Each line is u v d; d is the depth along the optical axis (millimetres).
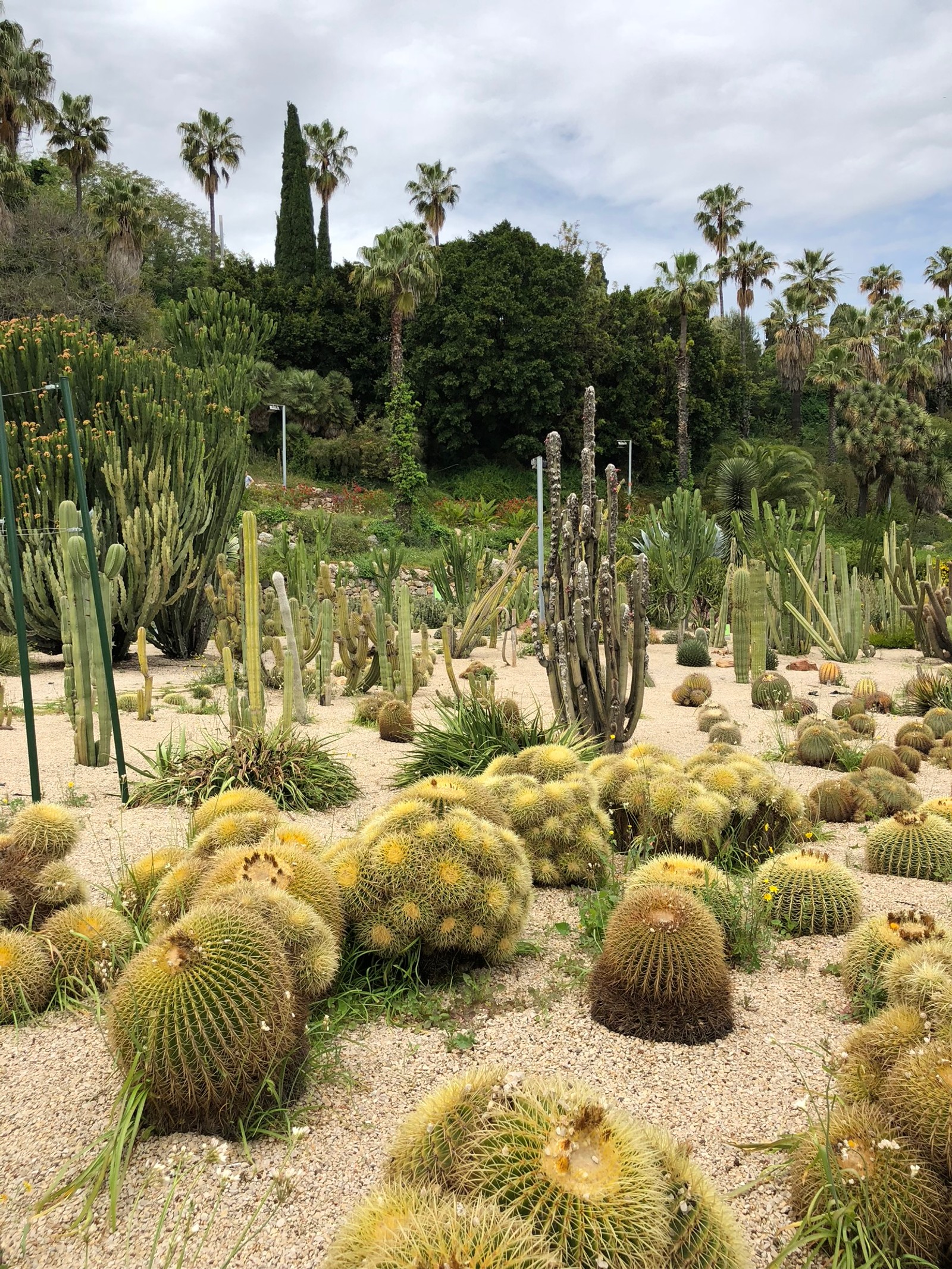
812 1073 3035
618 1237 1787
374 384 43844
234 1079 2584
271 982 2652
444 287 42219
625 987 3332
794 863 4387
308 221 46031
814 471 38938
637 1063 3104
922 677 10539
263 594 14836
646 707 10719
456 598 18797
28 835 3951
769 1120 2766
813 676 13492
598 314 45906
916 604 16359
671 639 17984
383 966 3641
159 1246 2252
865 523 34188
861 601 16625
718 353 52188
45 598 12047
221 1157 2432
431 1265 1656
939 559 20250
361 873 3543
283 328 42219
